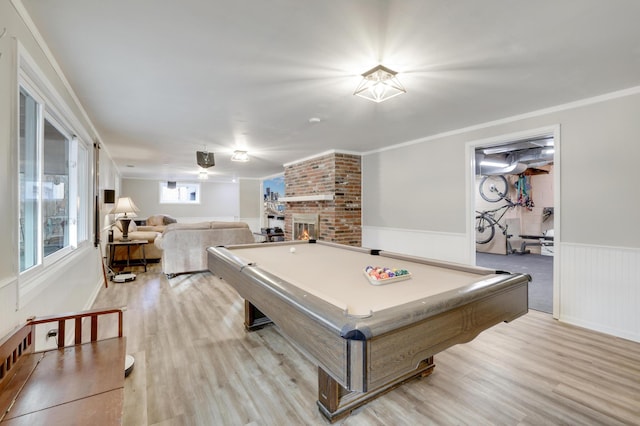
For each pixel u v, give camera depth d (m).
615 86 2.55
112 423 0.98
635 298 2.58
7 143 1.39
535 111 3.16
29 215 1.91
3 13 1.36
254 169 7.94
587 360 2.23
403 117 3.38
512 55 2.02
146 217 10.19
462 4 1.51
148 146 4.94
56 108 2.27
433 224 4.24
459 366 2.15
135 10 1.57
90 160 3.50
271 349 2.41
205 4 1.53
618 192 2.67
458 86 2.53
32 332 1.43
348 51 1.98
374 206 5.19
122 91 2.65
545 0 1.48
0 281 1.32
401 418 1.63
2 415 1.00
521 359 2.25
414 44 1.89
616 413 1.66
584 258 2.86
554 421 1.60
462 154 3.87
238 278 2.08
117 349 1.48
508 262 6.31
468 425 1.58
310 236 5.79
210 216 11.12
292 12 1.58
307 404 1.75
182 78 2.39
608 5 1.52
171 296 3.80
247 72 2.29
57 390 1.14
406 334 1.13
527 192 7.65
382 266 2.22
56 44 1.90
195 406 1.72
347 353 1.01
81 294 3.07
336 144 4.77
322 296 1.35
